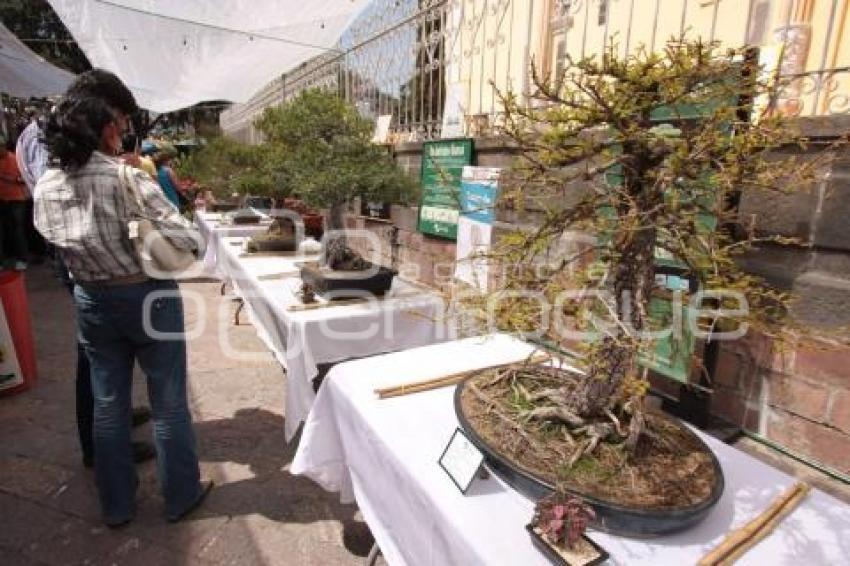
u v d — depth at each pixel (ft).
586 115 3.14
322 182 7.72
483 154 9.36
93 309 5.87
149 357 6.30
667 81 3.00
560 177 3.49
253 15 11.43
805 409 5.22
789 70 6.78
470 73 10.53
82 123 5.38
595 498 3.05
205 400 10.15
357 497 4.76
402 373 5.30
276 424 9.27
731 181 2.89
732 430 5.74
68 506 7.05
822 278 4.97
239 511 6.97
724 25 7.67
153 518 6.83
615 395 3.65
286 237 11.66
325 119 8.20
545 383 4.49
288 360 7.21
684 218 3.05
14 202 20.18
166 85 18.49
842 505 3.52
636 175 3.32
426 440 4.12
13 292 10.21
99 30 12.46
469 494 3.44
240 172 12.51
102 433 6.36
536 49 10.16
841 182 4.76
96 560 6.12
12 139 28.68
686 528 3.16
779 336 3.33
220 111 47.83
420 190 8.96
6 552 6.23
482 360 5.70
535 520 3.03
